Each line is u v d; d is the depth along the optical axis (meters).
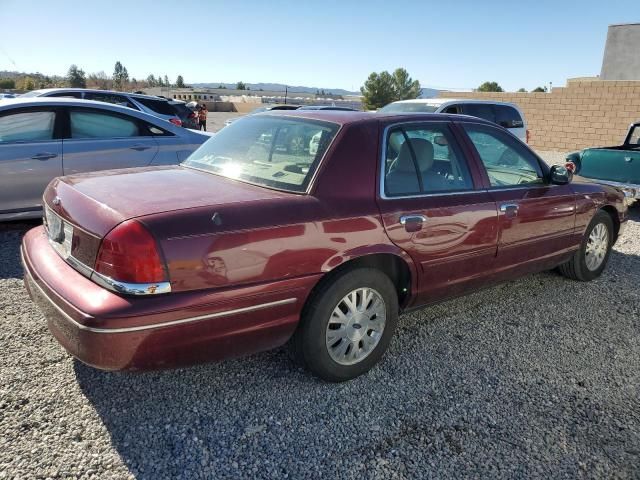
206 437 2.61
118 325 2.30
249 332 2.68
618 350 3.75
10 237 5.77
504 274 4.03
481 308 4.41
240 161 3.36
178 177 3.21
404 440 2.67
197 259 2.45
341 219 2.90
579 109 19.31
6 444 2.47
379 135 3.25
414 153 3.41
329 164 3.00
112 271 2.38
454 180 3.63
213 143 3.81
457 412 2.93
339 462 2.49
